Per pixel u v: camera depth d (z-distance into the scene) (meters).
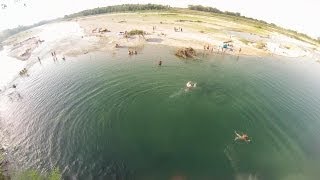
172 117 29.39
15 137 26.83
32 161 22.97
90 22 112.81
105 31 82.81
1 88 41.81
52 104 33.41
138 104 32.16
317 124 31.12
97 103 32.53
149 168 21.19
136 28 87.00
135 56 55.44
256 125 28.91
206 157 22.62
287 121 30.73
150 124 27.72
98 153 23.06
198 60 53.88
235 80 43.50
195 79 42.03
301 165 22.69
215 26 100.06
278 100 37.06
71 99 34.41
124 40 70.00
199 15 138.25
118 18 121.06
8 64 56.75
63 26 112.69
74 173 20.95
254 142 25.41
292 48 76.69
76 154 23.16
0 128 28.78
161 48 62.59
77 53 59.59
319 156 24.39
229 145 24.59
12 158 23.62
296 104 36.50
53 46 67.94
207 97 35.19
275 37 95.94
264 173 21.19
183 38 72.88
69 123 28.30
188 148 23.81
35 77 45.38
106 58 54.44
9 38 101.81
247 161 22.47
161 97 34.38
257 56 61.97
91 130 26.64
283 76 49.69
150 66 48.25
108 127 27.05
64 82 41.31
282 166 22.28
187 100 33.84
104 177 20.31
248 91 39.09
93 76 43.22
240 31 95.81
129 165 21.45
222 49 62.75
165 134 25.95
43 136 26.45
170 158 22.41
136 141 24.69
